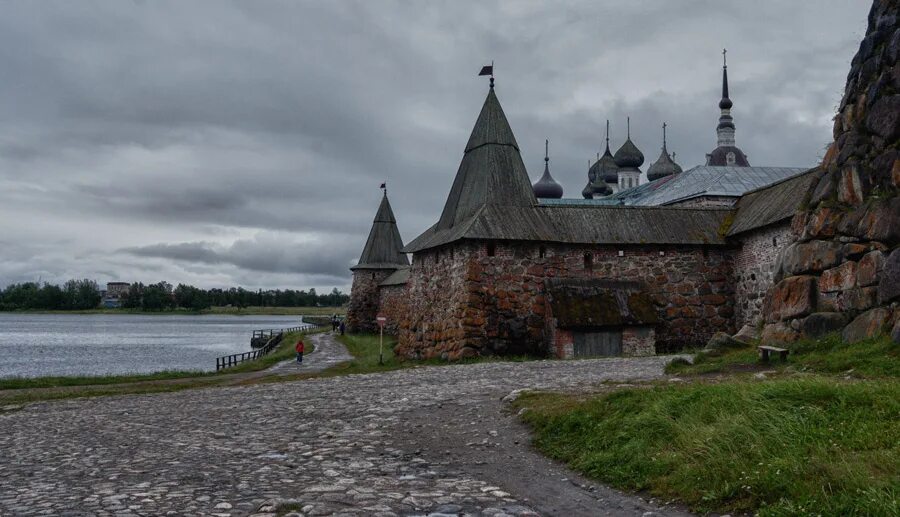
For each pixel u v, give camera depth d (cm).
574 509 764
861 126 1861
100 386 2688
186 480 870
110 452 1099
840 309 1734
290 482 859
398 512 726
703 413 948
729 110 7231
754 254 3031
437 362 3034
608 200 6003
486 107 3512
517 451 1053
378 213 6388
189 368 5250
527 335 2991
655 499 782
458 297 3019
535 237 3009
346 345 5112
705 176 4319
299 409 1523
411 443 1125
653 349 3000
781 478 705
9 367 5431
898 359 1344
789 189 2939
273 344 5569
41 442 1244
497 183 3338
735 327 3177
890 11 1877
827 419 841
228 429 1308
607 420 1048
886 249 1619
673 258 3175
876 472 685
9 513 707
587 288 3016
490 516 716
